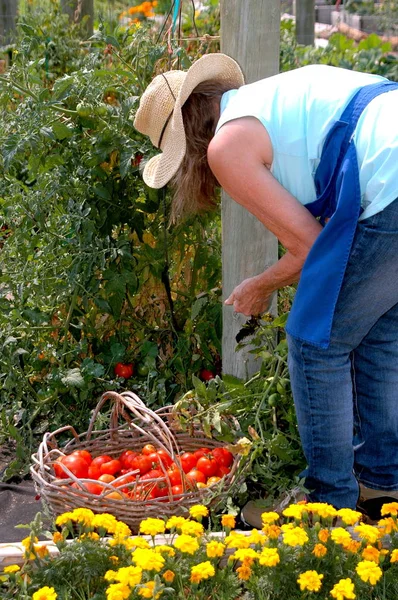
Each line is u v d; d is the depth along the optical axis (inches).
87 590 80.8
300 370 89.2
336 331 85.9
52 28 210.8
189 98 87.9
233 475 98.7
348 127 81.0
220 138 82.4
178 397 129.8
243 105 83.4
